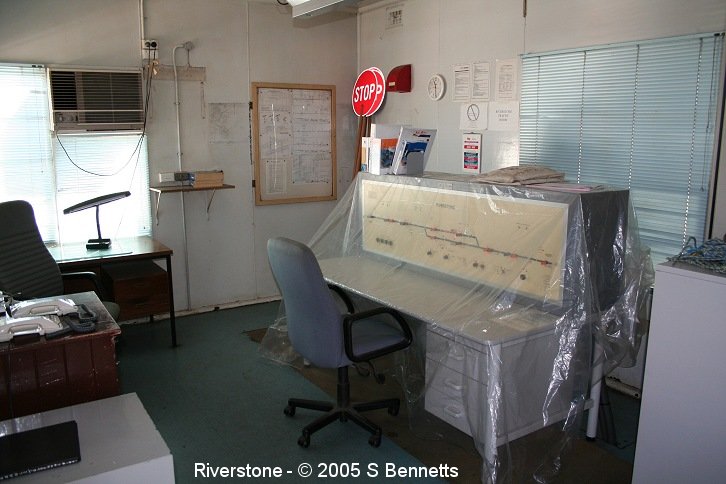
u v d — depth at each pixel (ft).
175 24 14.65
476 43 13.56
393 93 16.48
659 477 7.31
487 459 7.95
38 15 13.01
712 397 6.68
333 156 17.56
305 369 12.27
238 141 15.97
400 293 9.66
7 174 13.21
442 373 8.93
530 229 8.61
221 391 11.27
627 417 10.18
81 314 7.43
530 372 8.11
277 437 9.62
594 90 11.03
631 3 10.29
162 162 14.97
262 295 17.04
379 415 10.42
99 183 14.28
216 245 16.08
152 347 13.48
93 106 13.55
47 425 6.11
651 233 10.44
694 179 9.72
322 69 17.07
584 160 11.36
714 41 9.21
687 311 6.81
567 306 8.18
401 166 11.12
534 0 12.04
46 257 11.00
